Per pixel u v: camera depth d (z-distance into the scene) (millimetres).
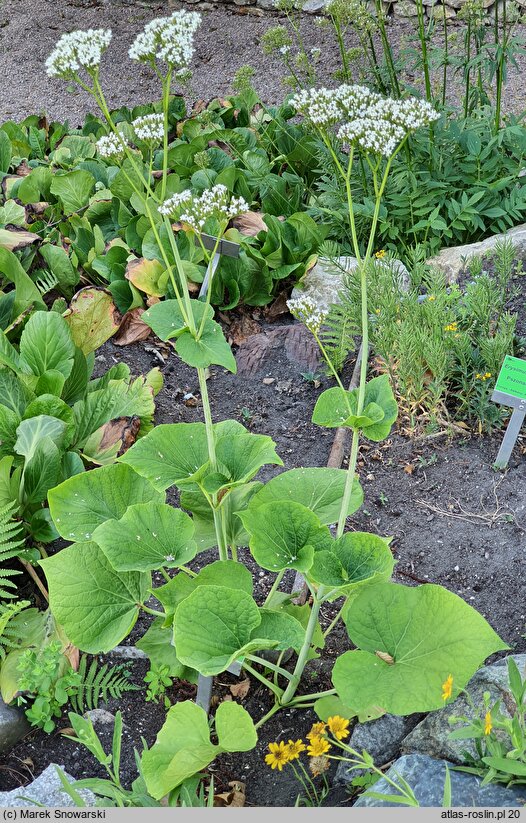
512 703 2031
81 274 4027
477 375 3205
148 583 2246
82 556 2195
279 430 3393
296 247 4082
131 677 2402
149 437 2199
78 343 3326
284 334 3744
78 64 1955
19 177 4609
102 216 4348
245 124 5633
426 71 4117
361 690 1864
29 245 3742
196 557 2826
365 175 4180
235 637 1946
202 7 8445
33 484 2564
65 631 2107
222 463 2168
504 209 4211
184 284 1935
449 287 3703
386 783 1938
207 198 1931
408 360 3098
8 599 2557
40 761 2188
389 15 7613
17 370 2852
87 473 2324
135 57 1954
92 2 8766
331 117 2049
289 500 2197
